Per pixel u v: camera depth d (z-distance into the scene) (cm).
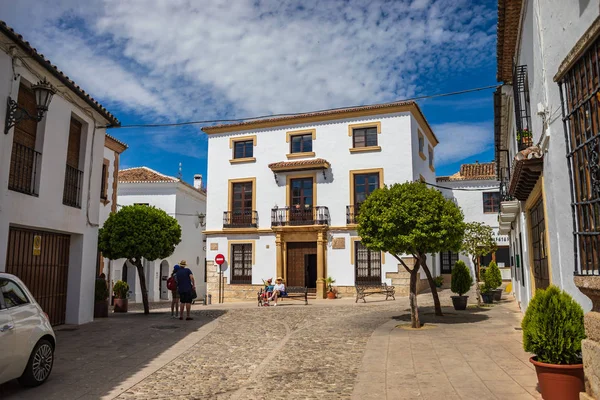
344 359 824
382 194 1202
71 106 1200
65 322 1234
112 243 1439
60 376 709
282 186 2445
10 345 577
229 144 2583
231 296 2469
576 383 488
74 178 1235
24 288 658
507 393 584
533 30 758
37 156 1064
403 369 733
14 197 961
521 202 1220
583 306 583
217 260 2419
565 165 629
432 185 2644
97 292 1441
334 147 2380
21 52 947
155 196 2850
